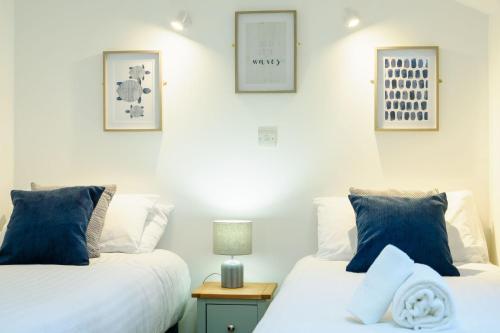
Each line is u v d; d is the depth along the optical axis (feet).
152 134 12.60
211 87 12.50
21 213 10.32
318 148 12.24
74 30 12.73
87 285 8.16
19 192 10.73
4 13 12.51
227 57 12.48
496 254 11.37
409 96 12.07
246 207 12.38
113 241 11.19
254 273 12.35
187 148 12.52
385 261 6.55
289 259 12.26
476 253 10.62
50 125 12.76
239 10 12.45
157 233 11.93
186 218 12.50
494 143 11.53
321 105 12.25
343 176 12.17
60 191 10.64
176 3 12.59
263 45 12.39
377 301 6.39
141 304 8.82
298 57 12.30
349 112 12.18
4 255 10.06
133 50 12.59
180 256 12.49
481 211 11.87
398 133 12.09
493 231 11.55
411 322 6.17
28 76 12.78
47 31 12.76
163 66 12.58
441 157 12.00
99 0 12.67
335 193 12.18
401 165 12.06
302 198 12.26
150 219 12.06
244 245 11.58
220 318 11.12
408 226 9.63
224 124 12.46
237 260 12.39
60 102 12.75
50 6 12.75
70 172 12.69
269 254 12.31
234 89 12.45
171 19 12.59
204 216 12.46
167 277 10.35
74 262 9.86
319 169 12.23
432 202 10.00
